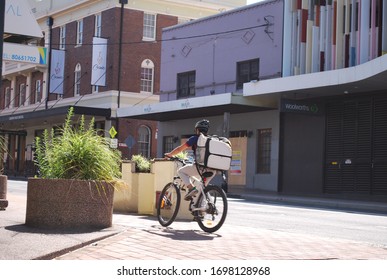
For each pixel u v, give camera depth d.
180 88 35.22
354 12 24.83
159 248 7.44
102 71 41.28
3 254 6.39
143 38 42.69
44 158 9.01
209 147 9.12
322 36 26.42
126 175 12.46
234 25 31.30
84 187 8.51
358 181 25.53
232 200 21.86
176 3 43.97
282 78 25.52
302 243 8.60
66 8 46.56
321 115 27.22
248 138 30.94
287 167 28.81
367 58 24.03
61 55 46.41
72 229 8.41
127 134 41.38
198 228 9.73
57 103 47.50
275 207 18.41
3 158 11.98
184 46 34.78
